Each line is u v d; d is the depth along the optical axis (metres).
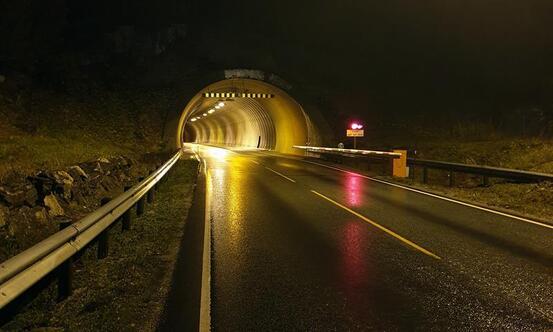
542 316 4.62
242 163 27.30
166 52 32.62
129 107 28.91
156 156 23.30
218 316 4.58
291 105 36.69
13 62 25.02
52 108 24.08
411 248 7.41
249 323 4.41
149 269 6.18
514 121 32.22
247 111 52.44
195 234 8.38
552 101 31.64
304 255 6.95
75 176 10.77
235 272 6.08
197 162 26.23
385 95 37.22
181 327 4.32
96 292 5.25
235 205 11.79
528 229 8.88
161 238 7.89
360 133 28.69
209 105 54.41
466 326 4.36
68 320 4.44
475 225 9.27
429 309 4.80
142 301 4.99
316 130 34.47
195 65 32.66
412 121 35.03
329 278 5.84
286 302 4.98
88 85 28.27
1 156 11.71
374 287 5.50
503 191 14.11
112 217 6.76
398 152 19.33
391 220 9.79
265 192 14.36
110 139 25.00
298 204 11.98
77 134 22.28
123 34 31.73
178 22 33.66
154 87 30.84
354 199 12.87
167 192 13.65
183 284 5.57
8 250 6.34
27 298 4.78
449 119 34.78
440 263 6.55
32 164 10.77
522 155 20.09
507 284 5.62
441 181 19.55
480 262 6.60
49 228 7.89
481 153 22.59
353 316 4.60
